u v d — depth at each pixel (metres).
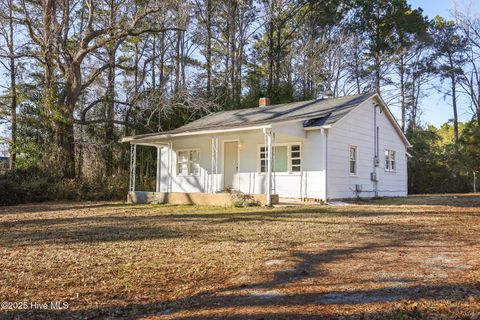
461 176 29.55
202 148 19.27
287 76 32.88
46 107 21.48
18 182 19.22
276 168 16.66
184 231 8.55
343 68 36.44
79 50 21.94
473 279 4.43
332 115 15.98
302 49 32.94
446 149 30.92
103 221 10.62
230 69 32.28
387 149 19.83
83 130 24.05
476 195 21.14
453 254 5.80
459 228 8.51
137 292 4.44
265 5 30.88
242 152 17.77
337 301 3.84
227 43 32.75
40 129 21.58
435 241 6.94
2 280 4.91
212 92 28.56
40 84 22.39
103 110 25.27
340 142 16.08
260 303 3.86
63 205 16.86
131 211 13.50
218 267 5.36
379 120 19.14
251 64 33.41
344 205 14.22
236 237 7.69
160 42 29.47
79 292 4.46
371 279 4.54
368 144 18.08
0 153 23.28
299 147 16.00
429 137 35.88
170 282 4.77
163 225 9.59
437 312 3.46
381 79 36.88
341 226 8.98
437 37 36.94
